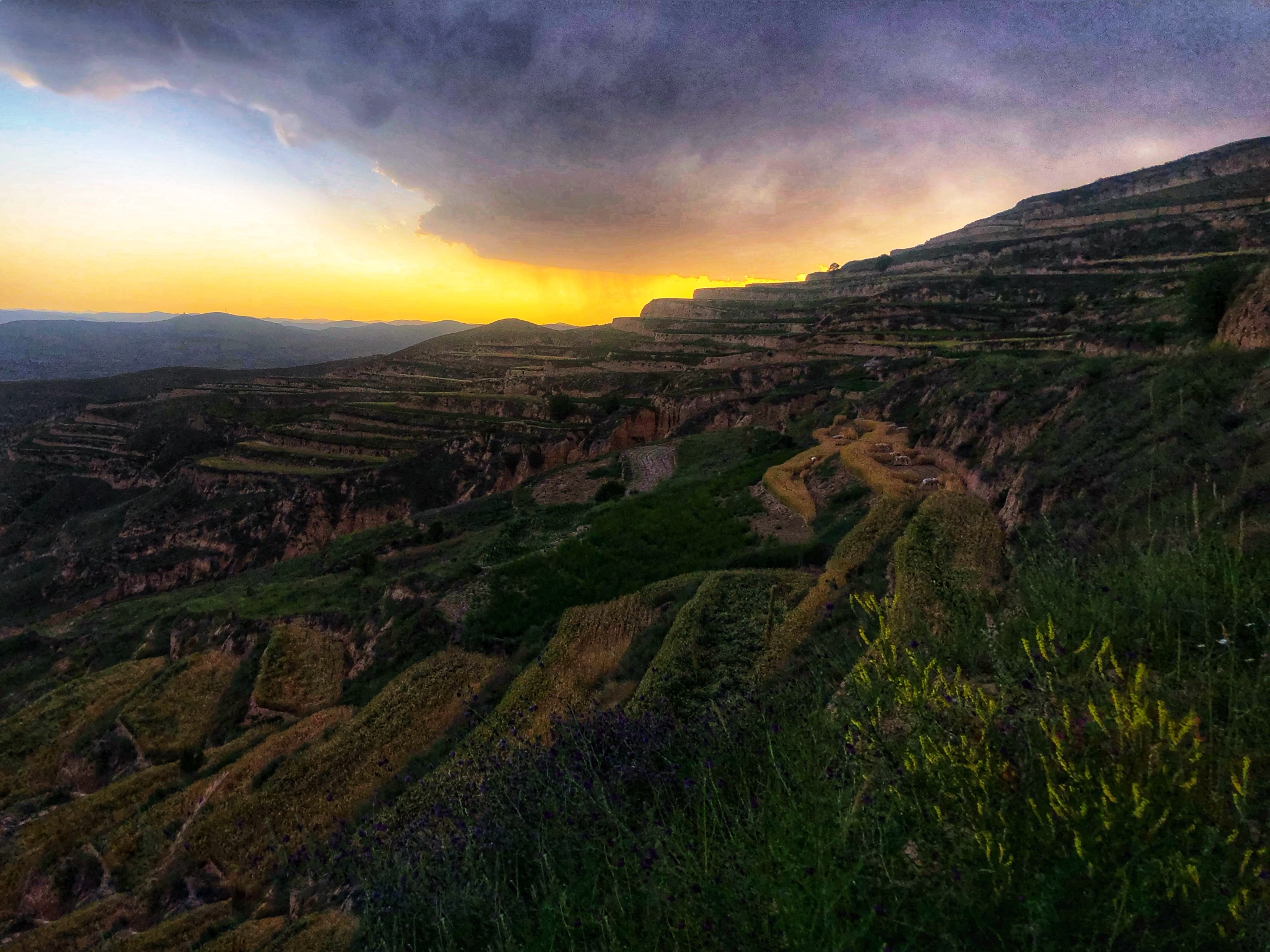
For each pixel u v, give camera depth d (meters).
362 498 91.81
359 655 37.94
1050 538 8.36
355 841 11.55
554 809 6.75
